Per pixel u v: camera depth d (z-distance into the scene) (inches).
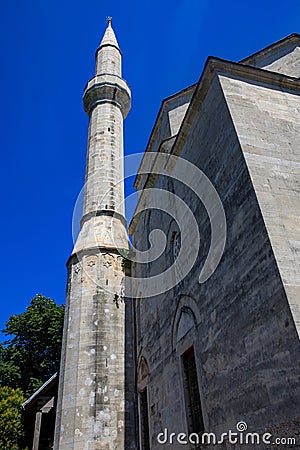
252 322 287.1
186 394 407.8
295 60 612.7
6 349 1235.9
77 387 549.3
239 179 340.5
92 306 618.5
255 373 274.1
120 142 855.7
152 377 522.9
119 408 554.6
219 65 418.0
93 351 581.6
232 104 385.1
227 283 335.6
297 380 229.9
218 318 344.2
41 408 717.3
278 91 427.2
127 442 533.3
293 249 280.4
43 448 868.0
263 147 352.8
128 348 613.9
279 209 304.7
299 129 391.5
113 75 937.5
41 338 1262.3
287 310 248.4
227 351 319.6
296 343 235.1
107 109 884.6
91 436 517.0
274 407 247.6
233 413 297.0
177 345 444.8
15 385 1175.0
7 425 820.6
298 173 342.3
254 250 299.4
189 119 468.8
